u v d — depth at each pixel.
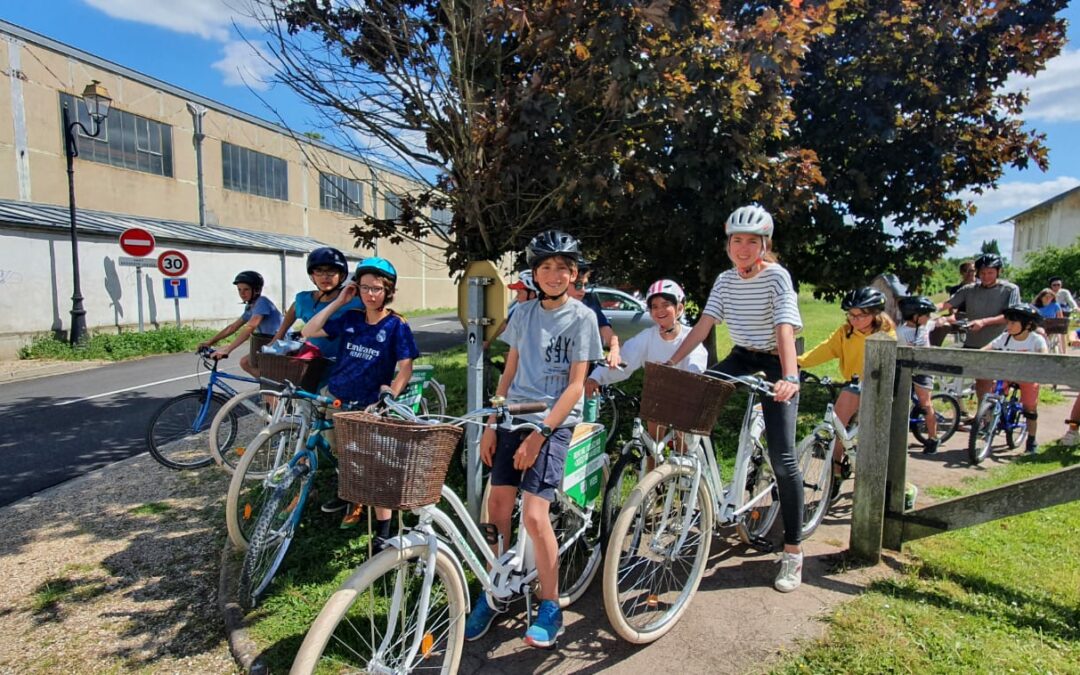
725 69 4.75
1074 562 3.48
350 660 2.71
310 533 3.93
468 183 4.88
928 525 3.51
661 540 3.05
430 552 2.33
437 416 2.47
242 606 3.12
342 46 4.81
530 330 2.82
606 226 6.24
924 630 2.85
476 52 4.58
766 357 3.36
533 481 2.65
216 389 6.07
